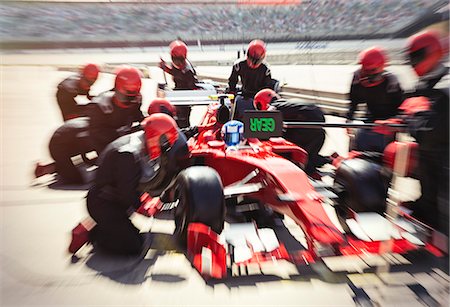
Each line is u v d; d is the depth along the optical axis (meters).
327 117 10.70
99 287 3.99
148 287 3.98
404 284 3.94
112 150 4.37
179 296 3.83
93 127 6.40
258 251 3.96
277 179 4.30
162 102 6.21
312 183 4.59
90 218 4.75
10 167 7.62
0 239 4.97
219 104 6.18
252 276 4.09
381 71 6.18
